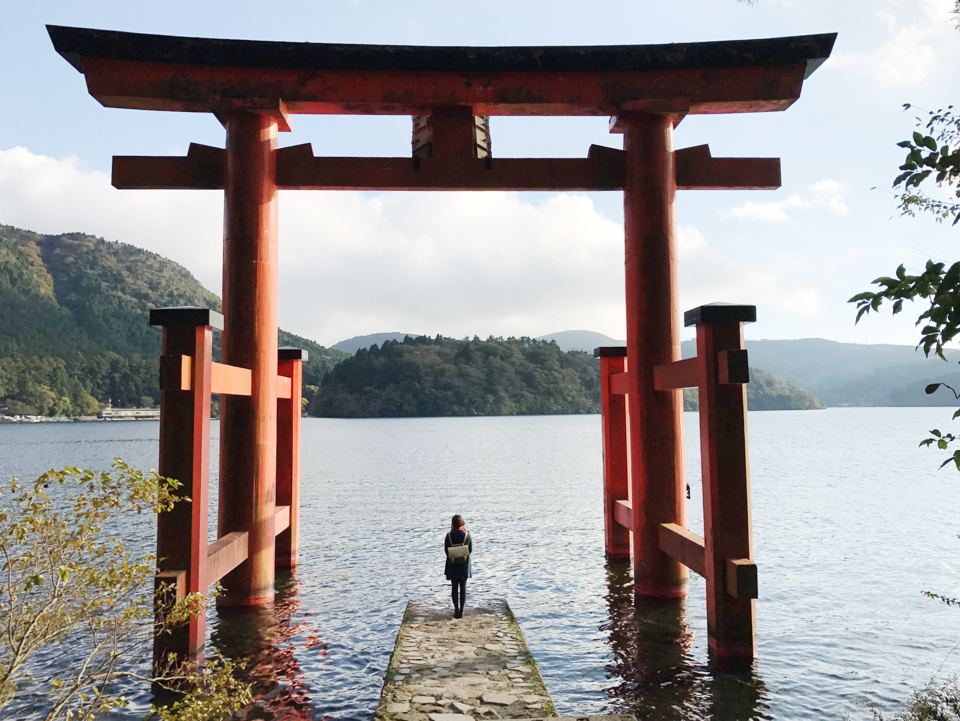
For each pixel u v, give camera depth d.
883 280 2.85
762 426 140.12
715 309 8.23
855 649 9.41
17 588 4.30
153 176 10.81
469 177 11.13
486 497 30.48
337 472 45.19
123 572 4.61
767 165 11.45
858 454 62.97
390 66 10.48
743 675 8.02
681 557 9.60
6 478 41.19
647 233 10.84
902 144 3.06
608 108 10.93
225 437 10.54
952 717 6.57
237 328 10.51
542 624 10.41
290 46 10.22
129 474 4.82
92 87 9.98
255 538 10.52
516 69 10.61
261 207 10.66
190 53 10.04
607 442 14.72
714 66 10.56
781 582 13.91
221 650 8.95
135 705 7.13
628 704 7.27
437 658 7.99
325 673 8.25
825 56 10.38
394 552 17.00
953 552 17.23
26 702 7.29
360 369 192.75
